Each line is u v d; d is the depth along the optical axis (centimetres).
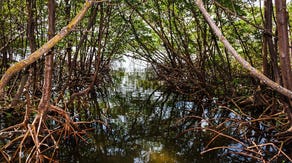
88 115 1062
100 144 786
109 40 1666
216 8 1127
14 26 1167
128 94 1642
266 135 786
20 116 870
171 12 1562
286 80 652
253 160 664
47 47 480
